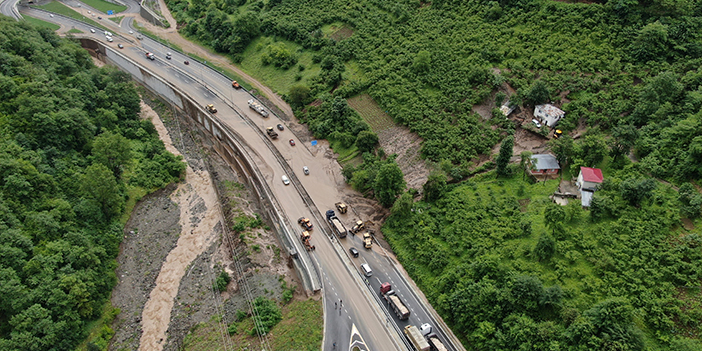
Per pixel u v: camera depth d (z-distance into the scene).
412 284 94.12
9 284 81.62
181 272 107.06
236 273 103.56
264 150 134.62
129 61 175.50
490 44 136.88
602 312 70.75
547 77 122.56
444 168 109.62
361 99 142.62
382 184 107.56
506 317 78.94
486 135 117.25
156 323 95.88
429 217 102.56
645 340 67.94
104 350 89.56
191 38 196.00
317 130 138.62
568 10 134.50
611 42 124.81
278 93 159.00
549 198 98.75
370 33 160.88
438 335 84.00
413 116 127.75
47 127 114.12
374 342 82.88
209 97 158.12
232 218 116.12
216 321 93.50
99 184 107.00
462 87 128.25
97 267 98.44
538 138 114.75
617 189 93.62
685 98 104.75
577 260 84.31
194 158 144.88
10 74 123.62
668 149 97.12
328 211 111.75
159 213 122.81
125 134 140.50
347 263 99.06
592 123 111.88
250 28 179.38
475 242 93.38
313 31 172.38
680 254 79.44
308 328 86.19
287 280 101.69
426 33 150.00
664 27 119.75
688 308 72.81
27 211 97.50
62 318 86.12
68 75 143.12
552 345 71.44
